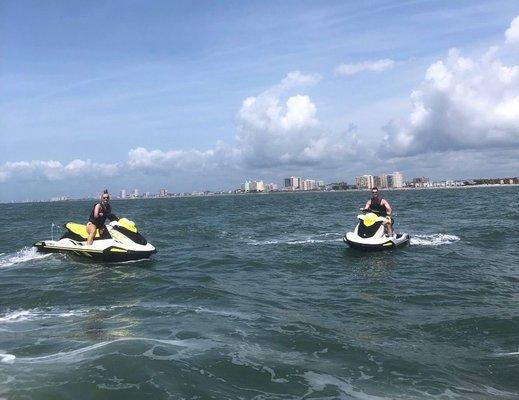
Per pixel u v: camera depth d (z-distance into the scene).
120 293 8.27
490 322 6.36
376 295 8.07
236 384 4.34
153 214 38.31
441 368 4.84
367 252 12.92
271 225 23.16
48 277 9.91
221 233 19.42
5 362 4.75
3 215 44.62
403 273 9.97
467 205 37.34
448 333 5.97
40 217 38.53
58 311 7.08
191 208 52.53
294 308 7.20
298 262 11.56
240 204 63.56
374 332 6.01
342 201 62.94
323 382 4.45
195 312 6.88
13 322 6.46
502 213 25.92
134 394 4.03
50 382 4.23
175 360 4.81
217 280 9.43
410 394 4.24
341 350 5.31
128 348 5.12
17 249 14.95
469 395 4.23
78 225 13.06
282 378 4.51
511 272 9.91
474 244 14.16
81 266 11.26
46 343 5.40
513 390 4.35
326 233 18.42
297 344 5.48
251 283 9.16
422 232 17.59
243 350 5.21
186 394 4.07
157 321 6.36
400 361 5.02
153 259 12.42
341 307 7.27
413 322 6.45
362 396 4.18
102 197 12.36
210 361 4.83
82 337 5.64
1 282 9.38
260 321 6.41
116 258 11.77
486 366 4.91
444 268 10.44
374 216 13.52
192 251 13.96
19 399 3.89
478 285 8.72
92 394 4.01
